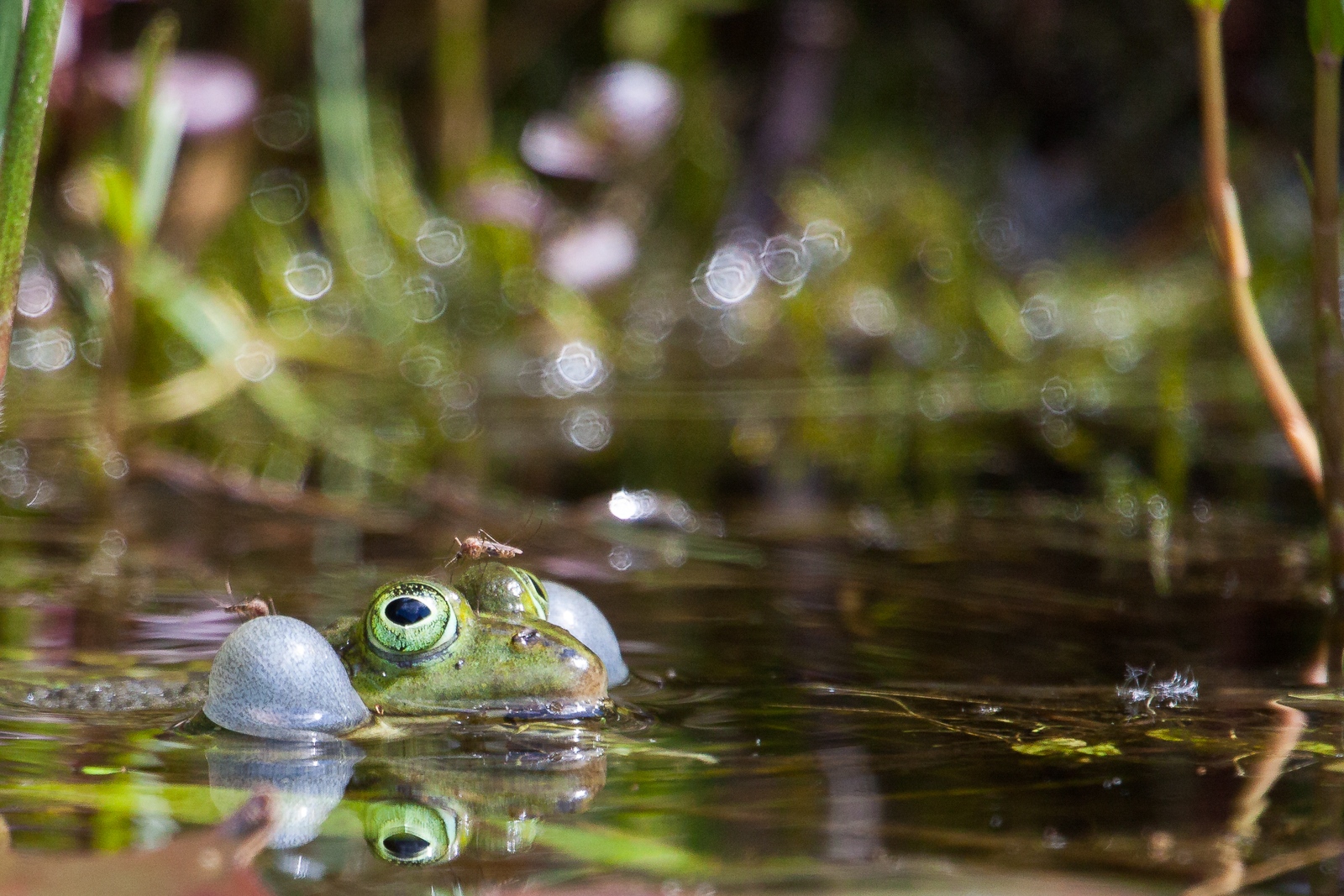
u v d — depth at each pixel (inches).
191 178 45.8
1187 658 27.5
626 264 46.5
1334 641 27.8
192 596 28.6
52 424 35.9
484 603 26.6
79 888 24.7
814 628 28.0
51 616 28.1
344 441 37.0
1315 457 28.7
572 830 25.2
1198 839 25.1
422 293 47.4
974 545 30.4
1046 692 26.8
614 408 41.1
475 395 42.6
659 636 27.9
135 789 25.5
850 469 37.2
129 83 39.3
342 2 45.5
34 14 26.3
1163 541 30.5
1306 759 25.9
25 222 26.4
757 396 41.7
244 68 45.0
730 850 25.0
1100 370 44.6
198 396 36.8
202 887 24.7
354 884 24.8
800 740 26.1
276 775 25.6
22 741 26.0
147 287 36.1
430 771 25.7
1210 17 28.1
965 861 24.9
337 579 29.0
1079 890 24.7
